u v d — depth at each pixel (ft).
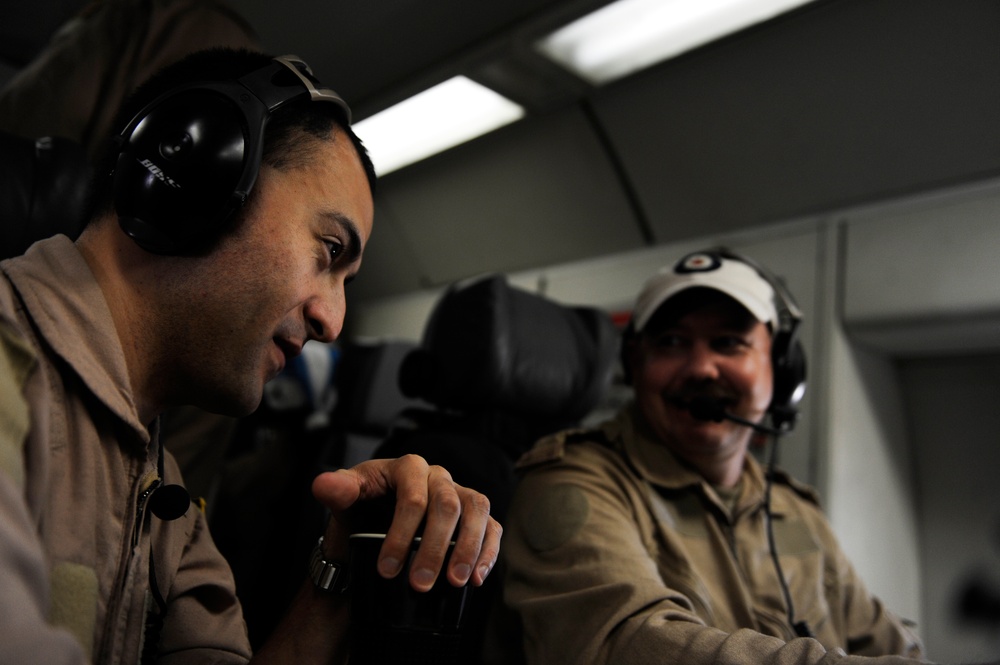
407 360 5.07
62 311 1.88
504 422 4.88
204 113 1.91
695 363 4.12
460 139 9.61
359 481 2.10
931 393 7.64
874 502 7.20
